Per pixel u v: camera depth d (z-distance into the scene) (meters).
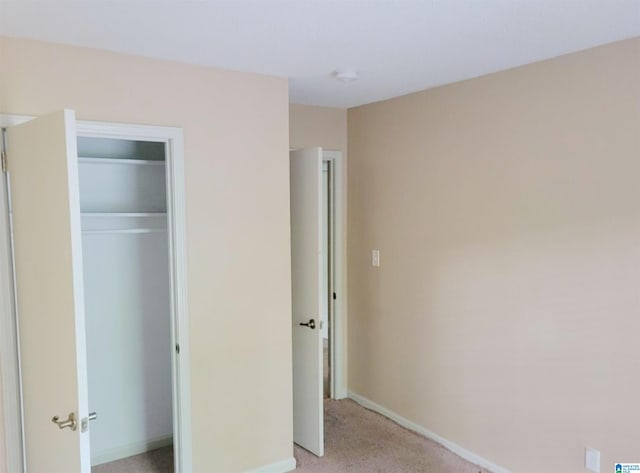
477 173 3.10
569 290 2.64
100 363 3.30
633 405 2.41
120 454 3.40
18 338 2.35
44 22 2.05
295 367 3.52
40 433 2.23
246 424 3.03
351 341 4.30
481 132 3.06
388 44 2.37
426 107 3.42
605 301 2.49
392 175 3.75
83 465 1.91
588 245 2.54
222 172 2.84
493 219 3.02
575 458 2.67
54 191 1.94
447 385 3.41
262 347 3.06
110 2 1.84
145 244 3.43
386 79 3.09
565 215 2.64
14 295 2.33
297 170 3.40
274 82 3.00
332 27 2.12
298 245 3.43
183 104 2.70
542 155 2.73
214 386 2.89
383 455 3.34
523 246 2.86
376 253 3.96
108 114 2.48
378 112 3.85
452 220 3.29
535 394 2.85
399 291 3.76
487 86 3.00
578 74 2.54
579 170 2.56
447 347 3.39
